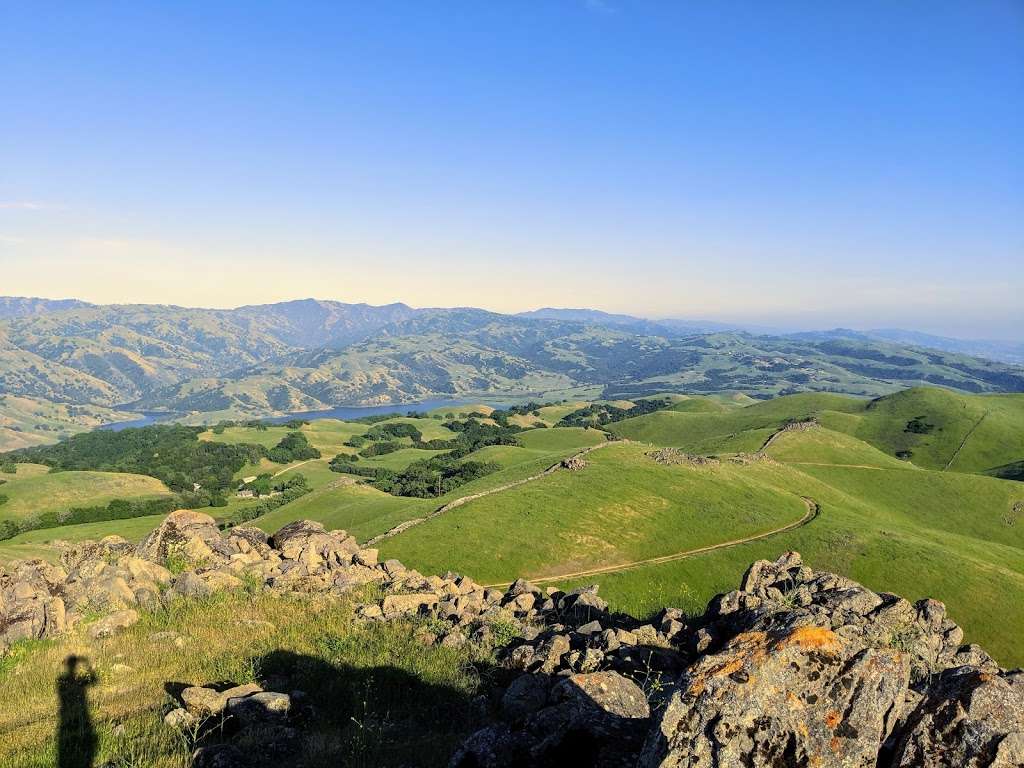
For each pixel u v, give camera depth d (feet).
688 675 29.43
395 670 57.16
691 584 270.87
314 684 53.93
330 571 94.48
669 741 27.40
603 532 305.73
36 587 70.18
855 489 510.58
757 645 29.73
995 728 25.22
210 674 54.70
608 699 39.50
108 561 87.04
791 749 26.17
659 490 363.15
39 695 49.16
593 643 59.57
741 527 329.31
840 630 35.78
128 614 67.56
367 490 530.27
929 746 25.85
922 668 48.19
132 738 41.83
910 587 273.54
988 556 339.57
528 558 277.03
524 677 51.19
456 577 97.66
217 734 43.06
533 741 35.35
